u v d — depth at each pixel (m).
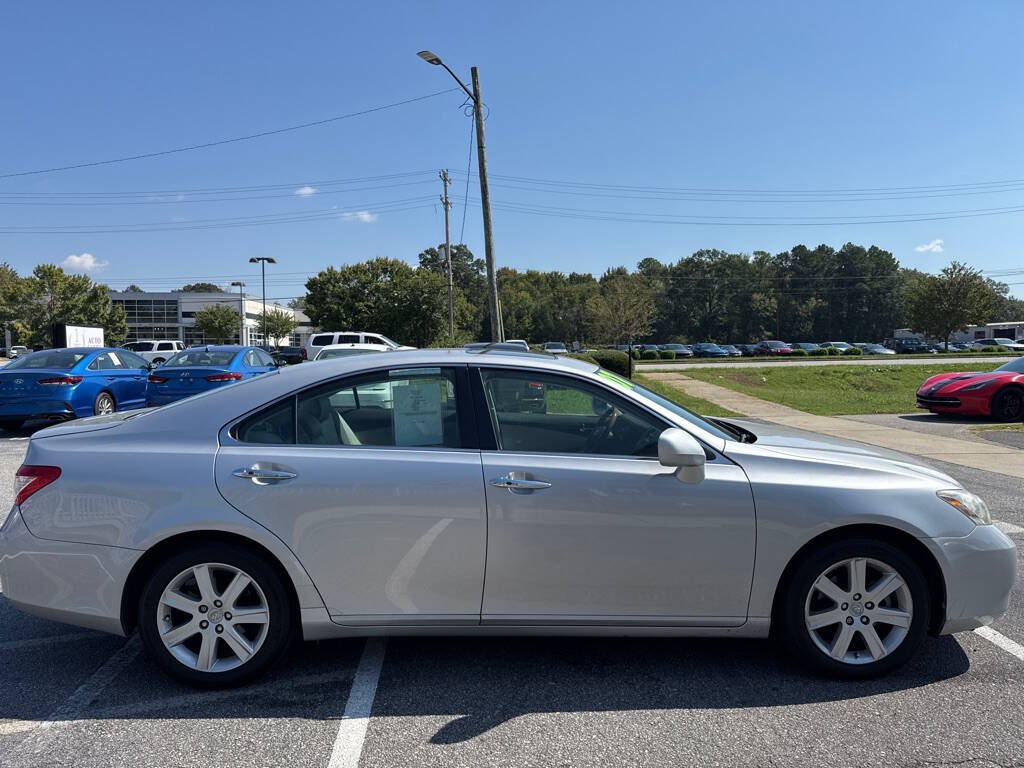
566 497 3.08
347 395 3.29
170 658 3.10
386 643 3.67
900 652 3.20
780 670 3.37
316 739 2.75
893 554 3.17
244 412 3.25
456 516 3.07
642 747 2.70
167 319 79.94
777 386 26.41
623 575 3.12
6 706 3.01
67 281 52.50
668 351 58.91
